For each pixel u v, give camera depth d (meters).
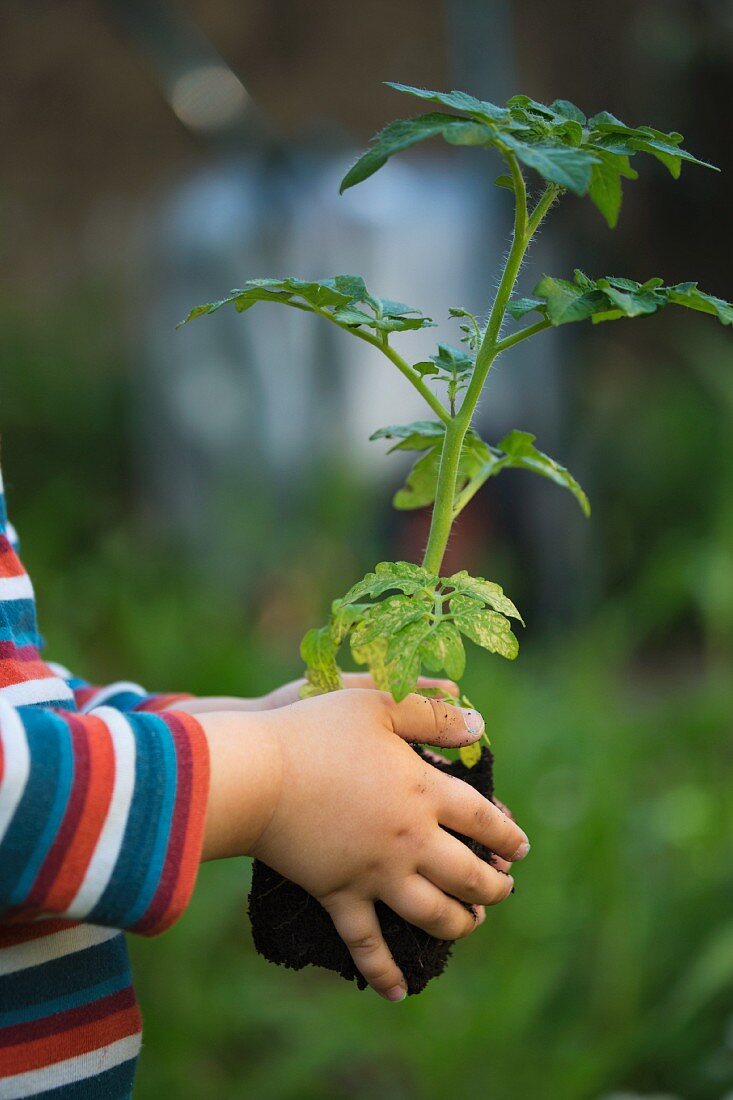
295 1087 2.59
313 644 1.37
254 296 1.32
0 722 1.10
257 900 1.36
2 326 8.32
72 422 7.08
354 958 1.29
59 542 5.20
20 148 10.80
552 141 1.23
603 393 7.27
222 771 1.17
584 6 9.38
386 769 1.25
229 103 5.82
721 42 7.14
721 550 4.04
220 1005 2.79
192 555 5.03
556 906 2.84
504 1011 2.52
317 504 4.80
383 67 10.53
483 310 5.18
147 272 5.82
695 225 7.51
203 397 5.29
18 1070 1.21
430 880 1.26
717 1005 2.84
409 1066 2.77
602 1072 2.57
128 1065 1.30
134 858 1.10
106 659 4.28
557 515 5.28
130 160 10.85
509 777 3.14
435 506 1.39
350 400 5.00
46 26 10.77
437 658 1.21
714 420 6.25
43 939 1.24
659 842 3.29
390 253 5.13
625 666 5.80
